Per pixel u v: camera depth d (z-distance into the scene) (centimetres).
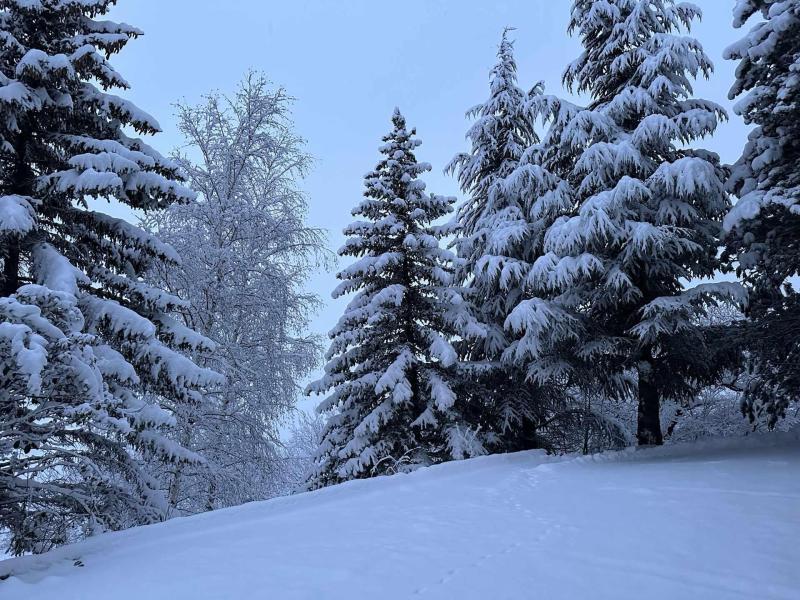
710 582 385
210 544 591
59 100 932
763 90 1140
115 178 859
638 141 1326
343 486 918
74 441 871
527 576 413
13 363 580
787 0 1154
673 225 1254
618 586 385
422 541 535
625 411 2298
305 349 1716
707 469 871
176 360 938
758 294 1223
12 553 790
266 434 1611
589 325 1386
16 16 948
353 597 389
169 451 962
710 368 1388
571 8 1609
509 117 1738
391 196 1495
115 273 1070
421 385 1468
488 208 1678
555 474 971
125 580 473
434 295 1516
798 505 593
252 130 1691
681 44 1312
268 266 1655
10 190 950
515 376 1513
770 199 1059
